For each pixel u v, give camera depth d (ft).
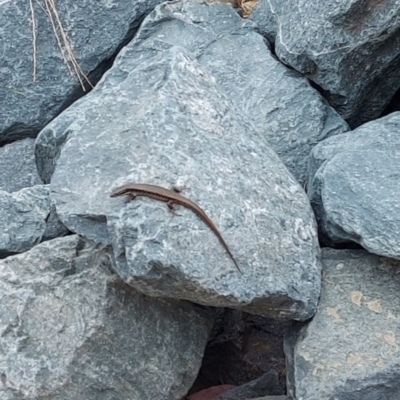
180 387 5.30
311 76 6.48
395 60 6.39
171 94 5.26
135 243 4.77
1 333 4.98
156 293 4.93
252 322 6.00
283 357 5.83
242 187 5.16
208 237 4.88
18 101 7.15
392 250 5.03
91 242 5.08
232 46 6.82
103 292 5.10
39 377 4.90
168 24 7.10
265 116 6.38
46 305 5.07
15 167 7.06
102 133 5.24
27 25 7.18
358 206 5.18
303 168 6.27
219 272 4.85
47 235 5.79
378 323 5.13
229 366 5.91
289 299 5.04
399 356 4.99
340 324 5.15
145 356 5.18
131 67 6.84
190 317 5.36
